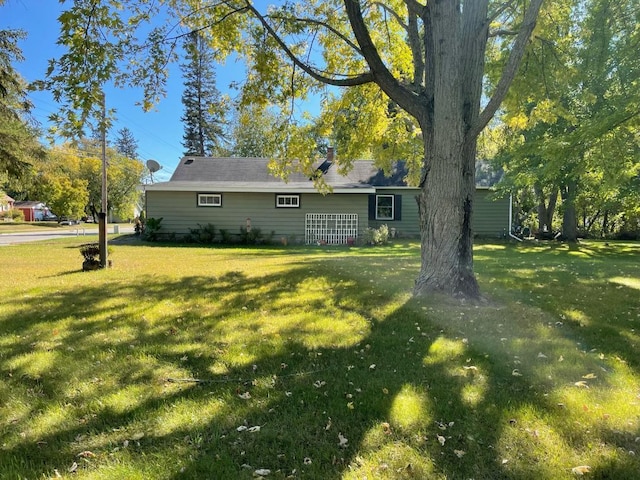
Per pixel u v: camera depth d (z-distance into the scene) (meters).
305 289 6.08
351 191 15.66
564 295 5.69
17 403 2.54
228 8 6.41
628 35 8.52
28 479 1.85
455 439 2.16
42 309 4.88
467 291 5.29
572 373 3.02
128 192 43.84
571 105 10.61
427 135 5.50
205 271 7.95
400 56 7.93
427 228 5.50
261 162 18.31
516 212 21.98
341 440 2.14
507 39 7.67
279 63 7.19
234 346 3.58
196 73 36.72
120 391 2.70
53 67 4.82
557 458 2.00
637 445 2.11
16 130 12.31
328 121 8.74
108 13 5.13
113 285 6.43
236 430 2.24
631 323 4.34
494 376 2.96
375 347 3.56
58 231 27.50
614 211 21.56
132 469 1.90
